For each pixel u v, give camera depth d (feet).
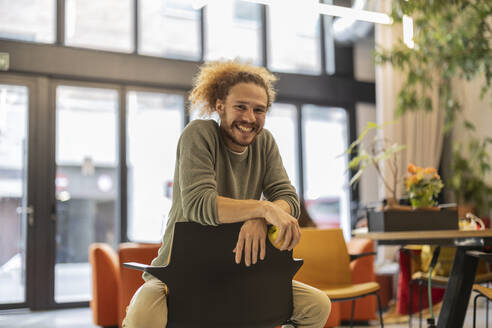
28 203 18.39
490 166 20.75
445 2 16.58
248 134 5.63
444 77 19.04
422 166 22.11
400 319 13.82
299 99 23.06
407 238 7.65
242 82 5.61
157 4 21.17
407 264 13.53
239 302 5.12
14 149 18.53
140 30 20.71
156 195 20.17
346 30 22.34
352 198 23.32
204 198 5.06
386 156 10.23
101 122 19.79
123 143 19.80
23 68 18.40
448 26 17.54
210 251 5.00
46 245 18.45
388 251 20.24
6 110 18.52
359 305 13.87
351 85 23.70
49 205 18.62
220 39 22.16
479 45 17.30
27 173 18.48
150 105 20.49
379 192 22.89
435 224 7.86
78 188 19.24
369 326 13.69
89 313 17.38
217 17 22.21
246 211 4.96
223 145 5.82
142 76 19.98
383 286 16.28
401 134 21.97
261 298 5.23
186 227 4.97
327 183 23.34
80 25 19.81
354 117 23.93
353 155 23.68
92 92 19.76
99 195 19.52
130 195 19.83
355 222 20.77
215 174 5.68
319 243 10.02
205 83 5.93
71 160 19.24
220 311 5.06
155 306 5.03
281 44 23.43
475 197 20.62
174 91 20.72
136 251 11.83
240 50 22.58
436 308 13.80
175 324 4.99
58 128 19.15
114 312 13.35
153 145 20.35
